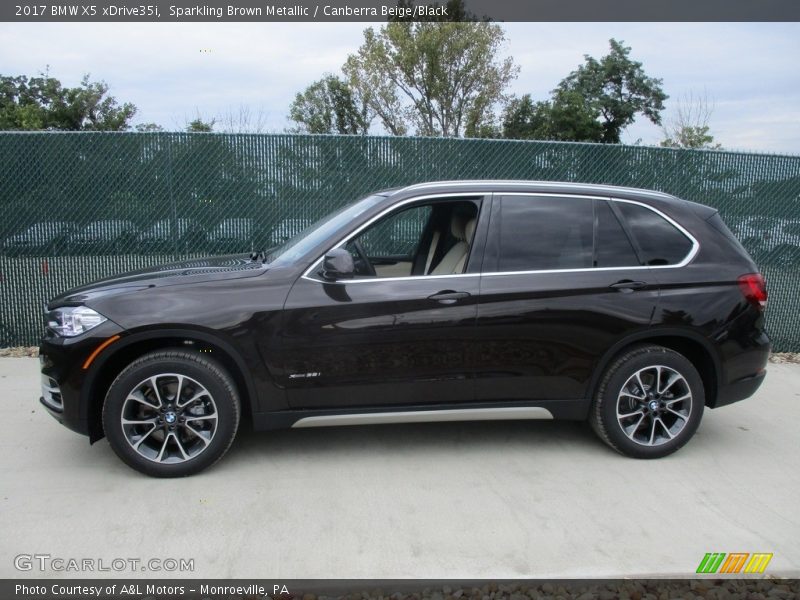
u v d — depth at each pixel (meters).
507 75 35.03
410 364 4.27
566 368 4.41
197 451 4.15
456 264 4.51
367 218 4.41
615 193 4.63
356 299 4.19
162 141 7.19
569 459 4.60
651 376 4.54
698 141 21.72
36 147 7.06
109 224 7.23
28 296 7.21
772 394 6.24
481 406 4.40
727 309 4.51
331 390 4.24
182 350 4.12
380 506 3.87
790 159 7.77
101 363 4.02
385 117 35.47
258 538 3.49
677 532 3.63
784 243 7.82
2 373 6.36
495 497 4.01
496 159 7.49
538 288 4.33
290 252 4.60
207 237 7.35
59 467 4.32
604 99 30.44
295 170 7.37
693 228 4.64
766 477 4.38
